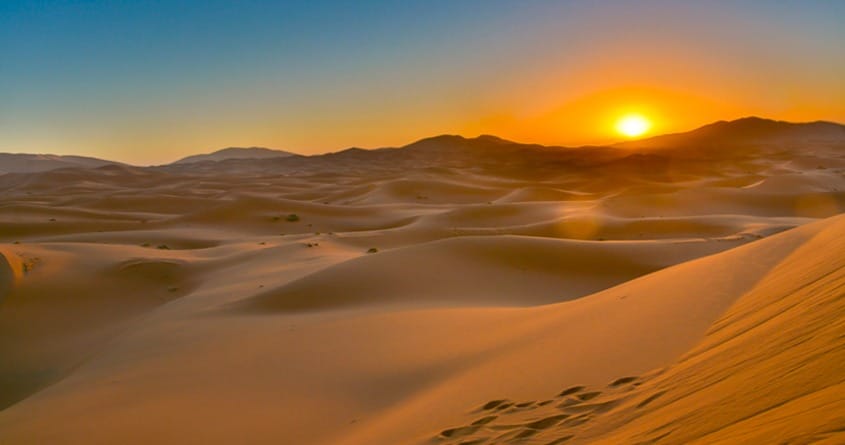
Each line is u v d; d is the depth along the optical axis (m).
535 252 29.22
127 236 53.06
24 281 28.16
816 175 81.19
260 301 21.59
